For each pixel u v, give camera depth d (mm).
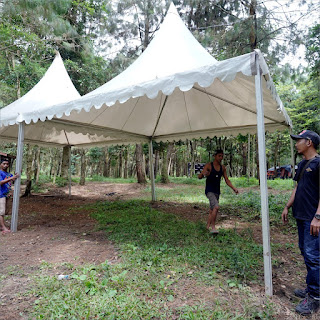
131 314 2363
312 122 16156
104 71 14578
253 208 8078
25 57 11523
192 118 7859
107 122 7695
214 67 3248
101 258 3832
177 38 5215
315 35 10453
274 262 3674
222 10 11820
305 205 2590
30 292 2824
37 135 9648
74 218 6840
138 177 17031
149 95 3791
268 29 10680
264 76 3299
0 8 8250
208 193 5059
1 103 13383
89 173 41969
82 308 2486
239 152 28594
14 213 5500
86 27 15273
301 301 2652
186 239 4617
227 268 3410
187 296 2713
